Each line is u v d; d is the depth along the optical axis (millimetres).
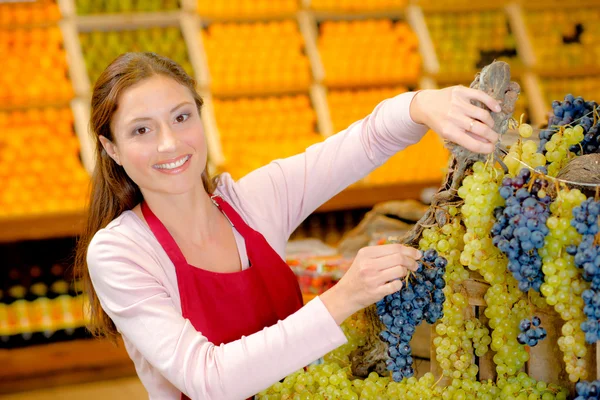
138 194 1593
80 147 4496
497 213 1189
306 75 4980
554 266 1144
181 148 1419
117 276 1408
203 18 4992
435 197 1287
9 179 4320
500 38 5395
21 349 4133
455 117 1226
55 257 4434
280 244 1674
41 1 4754
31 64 4586
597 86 5367
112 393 4008
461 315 1316
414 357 1531
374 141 1613
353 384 1392
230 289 1501
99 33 4812
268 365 1259
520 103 5176
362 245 2938
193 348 1305
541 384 1281
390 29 5254
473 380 1348
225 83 4867
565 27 5512
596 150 1297
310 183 1679
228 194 1666
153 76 1413
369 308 1396
